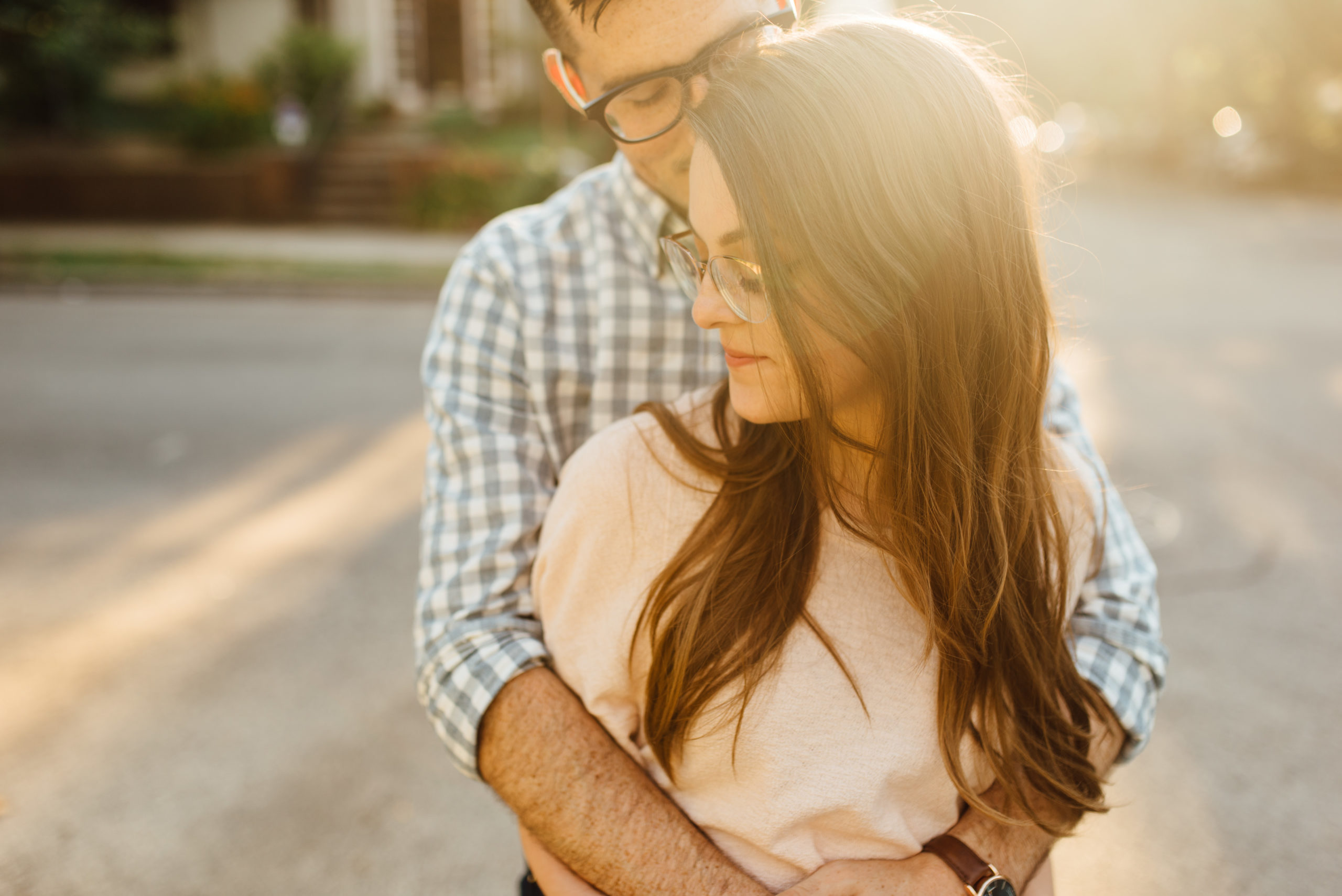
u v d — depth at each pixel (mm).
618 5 893
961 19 955
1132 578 1012
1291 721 2639
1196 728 2613
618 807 862
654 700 854
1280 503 4105
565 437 1124
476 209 12922
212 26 16516
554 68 1033
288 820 2260
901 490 810
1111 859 2160
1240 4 22781
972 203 741
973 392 798
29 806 2281
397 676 2836
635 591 878
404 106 16594
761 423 806
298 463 4680
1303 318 8336
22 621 3115
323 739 2551
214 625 3104
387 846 2189
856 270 709
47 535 3781
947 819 927
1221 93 26844
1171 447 4836
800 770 851
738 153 704
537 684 896
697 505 876
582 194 1152
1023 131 846
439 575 987
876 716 860
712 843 885
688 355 1134
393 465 4660
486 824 2264
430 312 8836
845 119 700
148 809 2281
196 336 7547
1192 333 7695
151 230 12734
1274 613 3191
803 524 857
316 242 11977
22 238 11656
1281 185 22484
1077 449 1033
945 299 743
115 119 15703
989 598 851
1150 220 17078
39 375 6219
